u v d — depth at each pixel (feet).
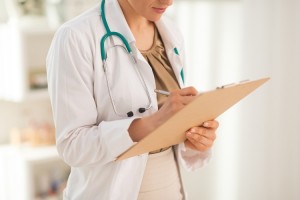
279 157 9.39
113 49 3.93
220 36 9.63
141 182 3.97
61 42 3.75
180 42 4.66
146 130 3.43
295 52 9.01
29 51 8.26
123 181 3.86
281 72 9.12
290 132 9.27
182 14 9.20
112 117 3.87
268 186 9.53
